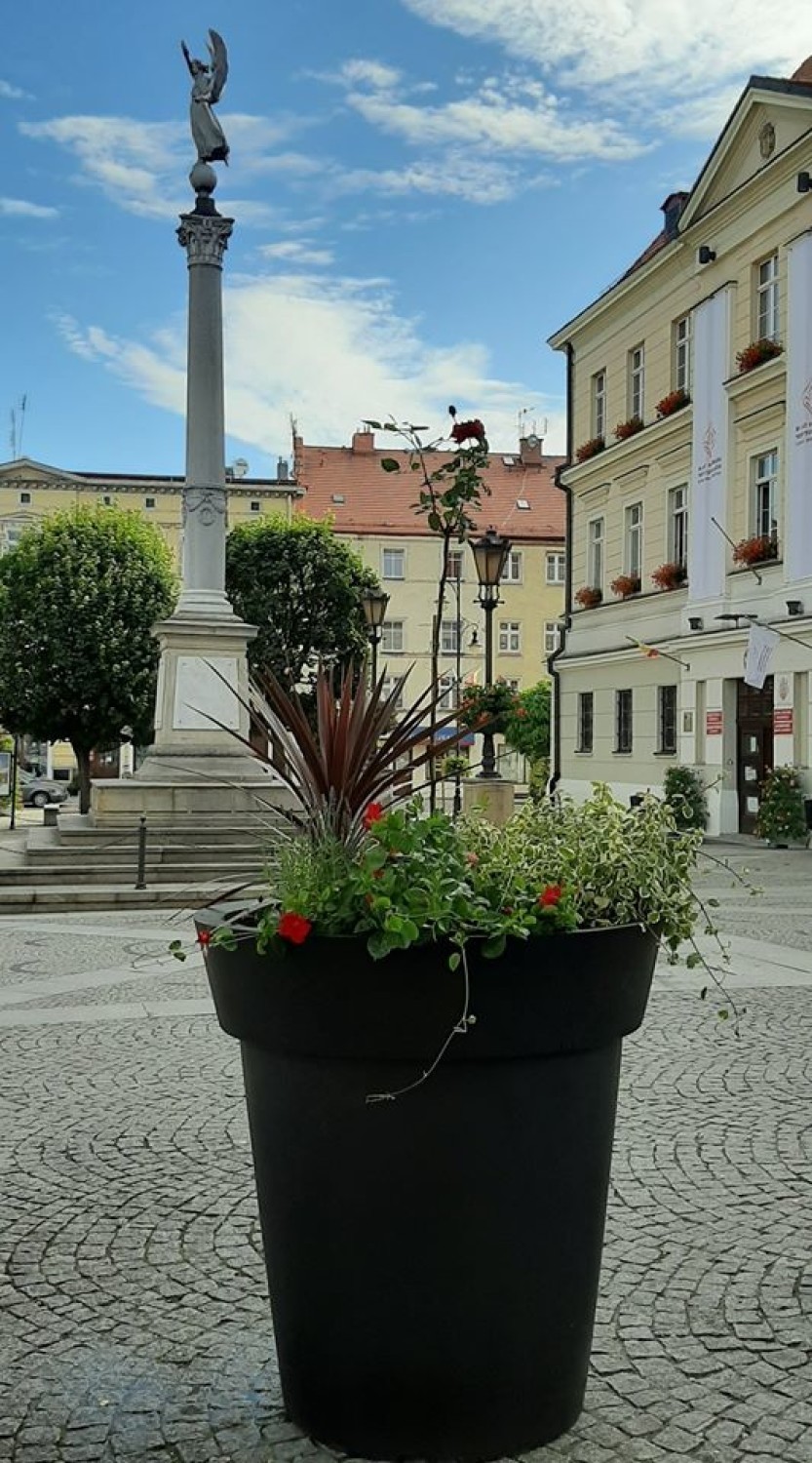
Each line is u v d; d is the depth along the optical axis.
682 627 26.00
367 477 58.31
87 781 34.75
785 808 21.66
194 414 17.77
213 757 16.92
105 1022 7.59
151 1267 3.91
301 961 2.56
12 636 33.12
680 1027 7.31
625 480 29.09
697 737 25.44
